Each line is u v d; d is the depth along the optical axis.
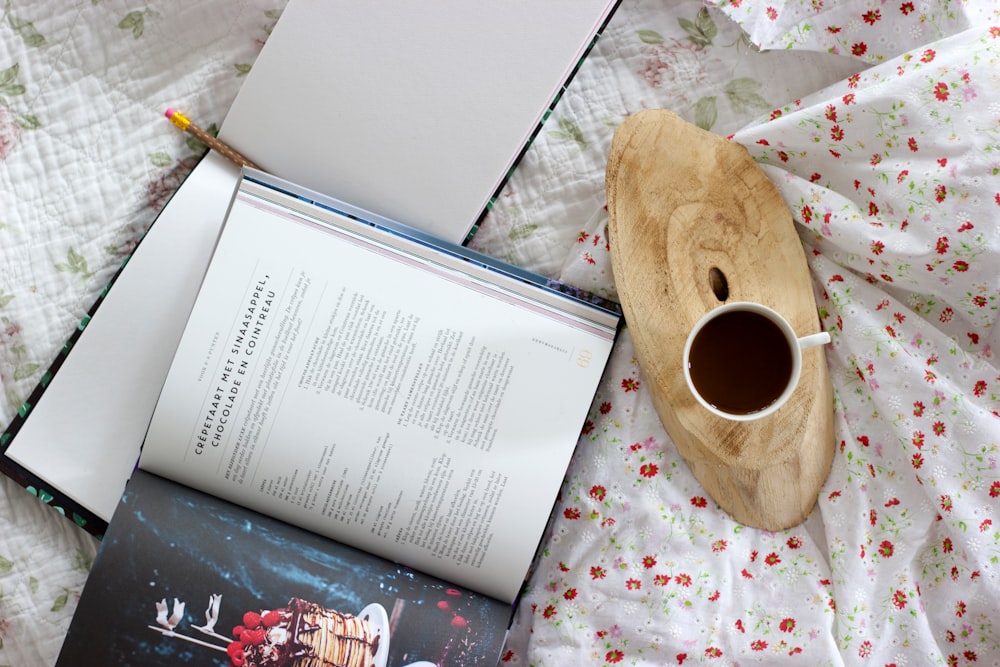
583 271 0.63
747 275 0.60
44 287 0.66
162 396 0.58
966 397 0.59
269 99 0.62
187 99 0.66
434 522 0.60
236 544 0.60
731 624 0.61
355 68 0.61
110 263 0.67
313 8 0.60
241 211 0.58
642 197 0.60
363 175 0.63
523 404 0.60
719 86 0.64
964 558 0.60
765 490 0.61
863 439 0.62
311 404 0.59
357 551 0.62
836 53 0.61
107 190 0.66
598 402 0.64
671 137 0.60
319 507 0.60
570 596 0.62
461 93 0.60
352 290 0.59
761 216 0.60
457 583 0.62
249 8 0.65
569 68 0.59
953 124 0.56
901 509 0.61
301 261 0.58
